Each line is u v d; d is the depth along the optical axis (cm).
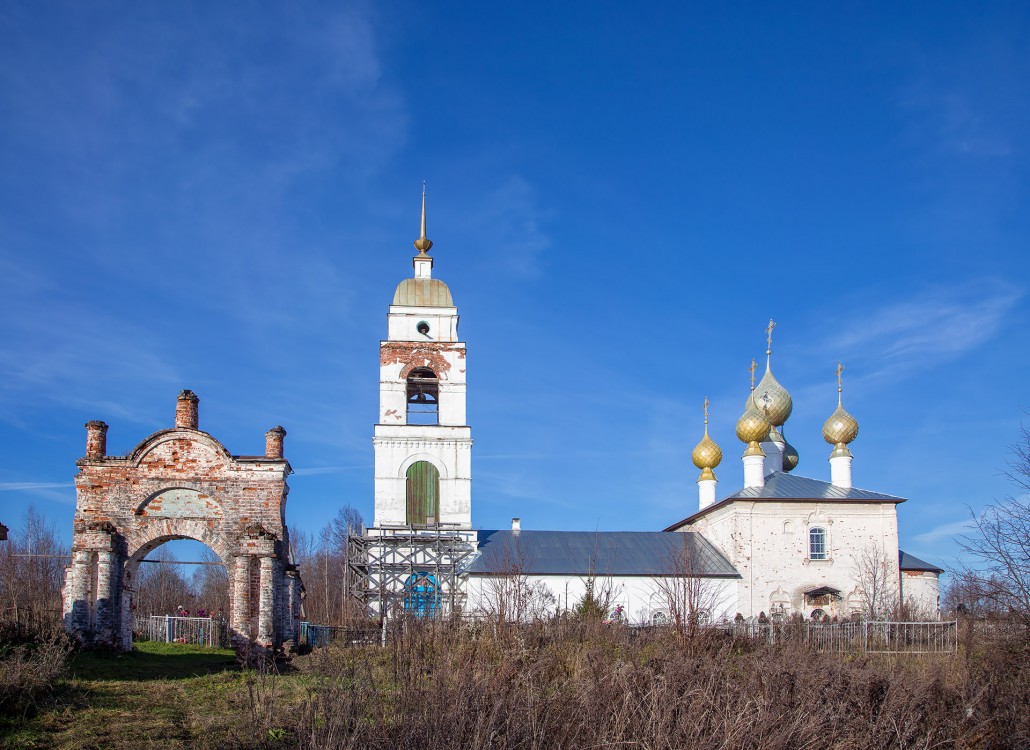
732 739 1761
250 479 3481
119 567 3353
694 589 3700
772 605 5509
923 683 2288
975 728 2172
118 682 2503
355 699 1672
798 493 5781
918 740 2047
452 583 3881
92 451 3434
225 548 3431
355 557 5434
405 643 2005
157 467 3453
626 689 1822
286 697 2200
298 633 3744
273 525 3453
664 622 3397
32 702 2078
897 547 5650
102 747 1802
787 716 1955
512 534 5794
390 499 5475
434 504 5488
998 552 2478
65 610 3325
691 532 6050
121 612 3344
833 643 3516
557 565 5369
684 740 1762
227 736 1864
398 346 5625
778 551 5591
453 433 5556
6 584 4600
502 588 3666
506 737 1606
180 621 4541
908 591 5856
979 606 2556
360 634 2452
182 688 2444
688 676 2002
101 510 3400
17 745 1781
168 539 3475
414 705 1653
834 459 6303
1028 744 2147
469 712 1644
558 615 2978
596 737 1709
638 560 5506
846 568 5606
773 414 6606
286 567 3550
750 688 2070
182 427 3478
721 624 3438
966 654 2534
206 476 3469
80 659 3033
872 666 2556
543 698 1795
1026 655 2378
